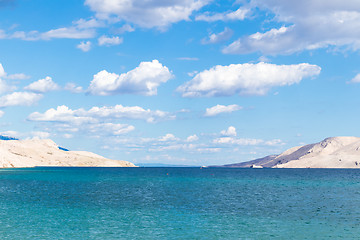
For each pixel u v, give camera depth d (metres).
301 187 118.69
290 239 41.81
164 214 57.47
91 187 111.69
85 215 56.06
